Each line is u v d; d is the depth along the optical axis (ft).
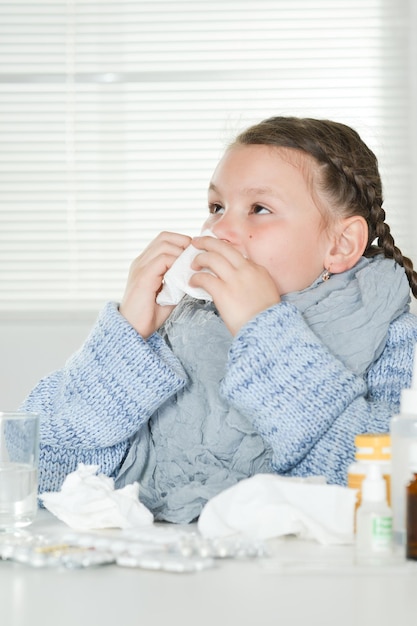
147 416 4.05
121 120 10.43
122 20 10.44
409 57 10.14
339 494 2.99
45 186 10.46
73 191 10.44
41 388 4.22
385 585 2.40
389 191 10.03
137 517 3.31
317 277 4.47
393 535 2.75
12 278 10.38
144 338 4.17
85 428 4.01
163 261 4.18
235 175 4.38
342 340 4.06
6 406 9.95
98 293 10.37
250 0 10.34
